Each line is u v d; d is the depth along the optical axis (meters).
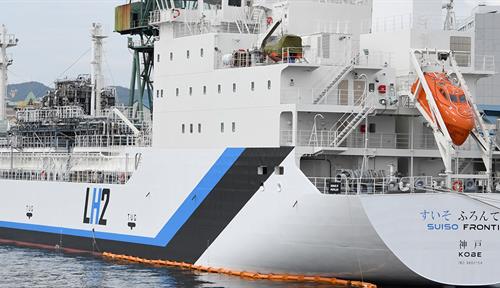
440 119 70.00
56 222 93.62
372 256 67.44
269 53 75.56
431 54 75.38
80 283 73.56
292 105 71.75
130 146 90.69
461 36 77.75
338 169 74.38
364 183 68.38
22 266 82.12
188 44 81.94
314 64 73.75
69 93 109.75
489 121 84.81
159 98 84.94
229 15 87.25
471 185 70.25
